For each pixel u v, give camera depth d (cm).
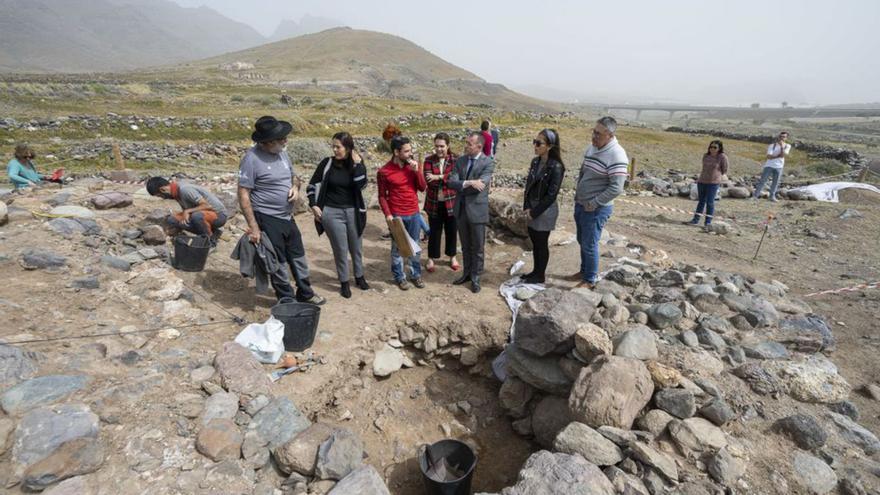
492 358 511
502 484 394
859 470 308
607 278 554
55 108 2694
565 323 404
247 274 463
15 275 445
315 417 399
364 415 439
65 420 284
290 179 457
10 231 530
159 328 418
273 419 330
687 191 1298
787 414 349
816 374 376
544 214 523
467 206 533
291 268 495
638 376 347
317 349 448
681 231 895
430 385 500
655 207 1042
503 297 560
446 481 341
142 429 299
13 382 313
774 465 307
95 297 441
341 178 499
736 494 289
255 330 417
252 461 301
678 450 318
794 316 486
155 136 2175
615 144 479
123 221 632
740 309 480
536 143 507
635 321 449
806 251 785
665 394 345
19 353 333
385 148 2300
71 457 263
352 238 531
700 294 494
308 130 2794
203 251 549
